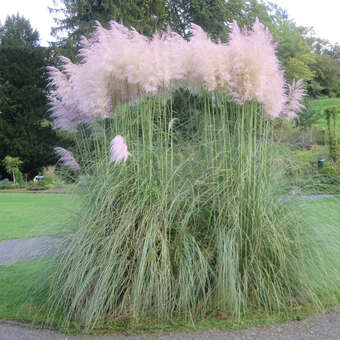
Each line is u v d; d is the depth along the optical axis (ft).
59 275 10.56
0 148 75.10
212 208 10.92
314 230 11.57
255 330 9.25
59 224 12.26
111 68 10.84
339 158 37.99
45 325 9.85
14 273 14.43
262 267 10.48
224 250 9.85
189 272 9.70
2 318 10.30
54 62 77.36
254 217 10.73
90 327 9.53
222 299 9.99
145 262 9.73
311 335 8.91
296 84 13.25
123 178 11.25
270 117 12.01
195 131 13.00
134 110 12.51
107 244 10.09
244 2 60.29
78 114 13.80
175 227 10.55
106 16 54.24
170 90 12.37
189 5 54.80
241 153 11.19
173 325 9.56
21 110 82.12
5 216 30.01
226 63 11.13
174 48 11.57
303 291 10.87
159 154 11.44
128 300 9.91
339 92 119.75
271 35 12.06
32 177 78.84
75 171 13.43
